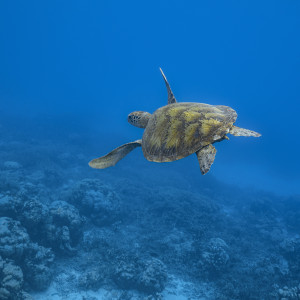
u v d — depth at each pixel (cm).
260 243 3475
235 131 623
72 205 2952
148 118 771
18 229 2162
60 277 2267
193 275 2636
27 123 6775
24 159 4150
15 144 4841
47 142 5456
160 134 639
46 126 6750
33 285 2064
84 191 3222
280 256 3206
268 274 2772
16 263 2038
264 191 5459
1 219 2150
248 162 7912
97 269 2383
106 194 3300
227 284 2527
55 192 3497
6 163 3803
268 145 10438
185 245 2916
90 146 5694
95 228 3030
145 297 2219
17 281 1839
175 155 597
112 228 3094
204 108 681
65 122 7556
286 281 2725
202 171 539
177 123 635
